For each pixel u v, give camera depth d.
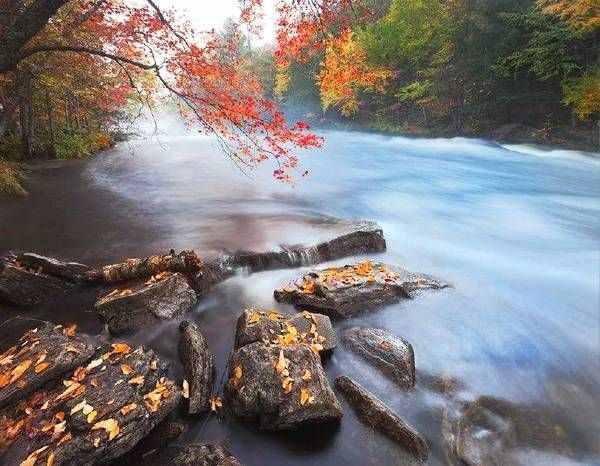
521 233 9.33
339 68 9.34
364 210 11.02
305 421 3.65
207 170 16.88
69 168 16.59
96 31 9.69
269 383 3.76
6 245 7.62
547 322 5.71
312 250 7.10
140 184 13.89
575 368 4.94
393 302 5.81
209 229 8.46
